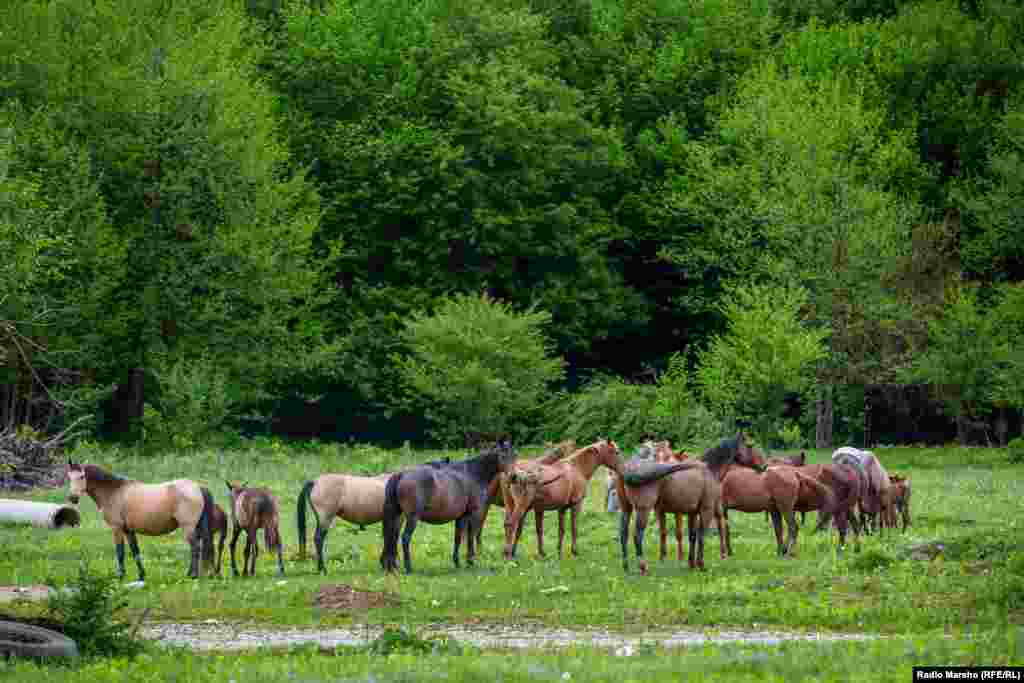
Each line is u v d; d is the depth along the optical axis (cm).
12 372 4969
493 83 6253
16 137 4969
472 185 6297
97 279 5072
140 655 1378
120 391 5959
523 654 1364
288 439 6144
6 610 1670
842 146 6131
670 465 2109
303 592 1870
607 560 2305
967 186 6444
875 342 5900
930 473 4359
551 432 5609
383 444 6475
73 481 2058
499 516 3178
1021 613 1591
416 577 2070
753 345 5188
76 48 5547
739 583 1869
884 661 1212
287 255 5725
